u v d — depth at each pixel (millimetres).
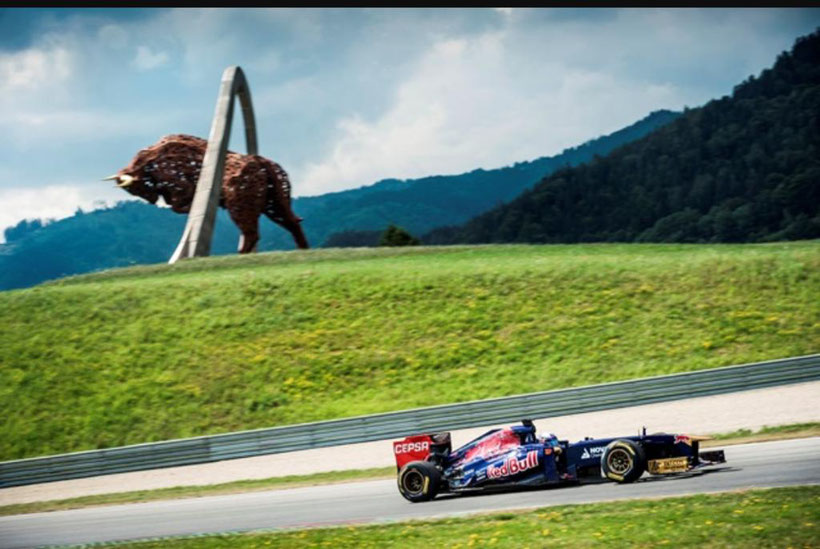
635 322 37625
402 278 46125
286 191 61594
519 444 16703
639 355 34531
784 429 20641
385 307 43000
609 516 12906
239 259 56250
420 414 29109
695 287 40125
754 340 34156
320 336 40844
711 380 28219
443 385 34906
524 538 12328
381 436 29172
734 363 32500
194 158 59531
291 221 61875
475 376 35281
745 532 10883
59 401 37438
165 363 39812
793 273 39812
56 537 18766
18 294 49562
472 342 38312
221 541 15047
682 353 34062
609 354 35062
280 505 19422
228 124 60000
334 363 38219
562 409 28656
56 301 47469
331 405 34719
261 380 37406
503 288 43344
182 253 57750
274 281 47406
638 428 24391
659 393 28359
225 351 40312
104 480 29016
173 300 46250
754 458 17141
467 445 17406
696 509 12500
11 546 18266
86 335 43250
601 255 50312
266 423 33906
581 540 11734
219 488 24000
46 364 40688
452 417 29000
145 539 16891
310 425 29484
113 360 40562
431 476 17062
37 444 34469
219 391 36812
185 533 17062
